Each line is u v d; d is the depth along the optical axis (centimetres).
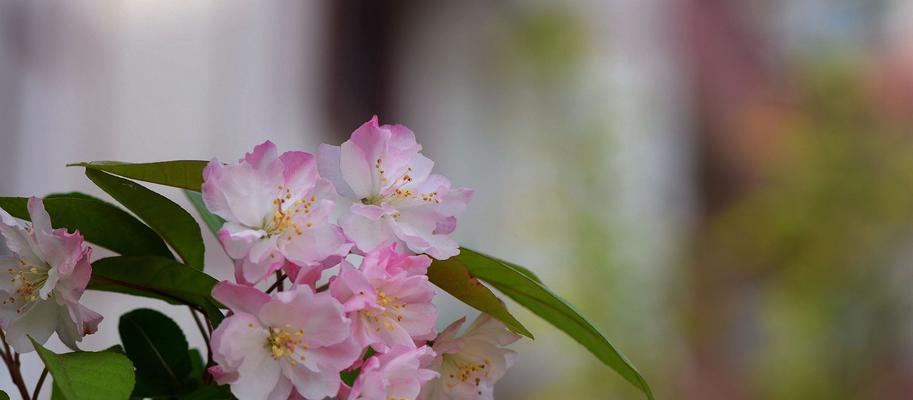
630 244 234
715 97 246
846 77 237
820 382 223
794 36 247
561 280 235
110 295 204
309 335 102
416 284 103
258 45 236
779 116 242
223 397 104
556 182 242
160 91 227
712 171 243
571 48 248
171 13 230
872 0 241
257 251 102
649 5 250
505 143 248
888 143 229
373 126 105
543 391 229
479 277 109
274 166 103
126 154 223
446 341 106
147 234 107
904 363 221
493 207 245
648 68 248
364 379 102
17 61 212
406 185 106
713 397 225
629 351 226
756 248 233
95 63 222
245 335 101
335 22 244
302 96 241
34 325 104
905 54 234
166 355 107
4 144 210
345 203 105
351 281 102
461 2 251
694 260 236
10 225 104
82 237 103
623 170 242
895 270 224
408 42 250
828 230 229
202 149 229
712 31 248
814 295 227
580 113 246
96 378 101
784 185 235
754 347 230
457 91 251
